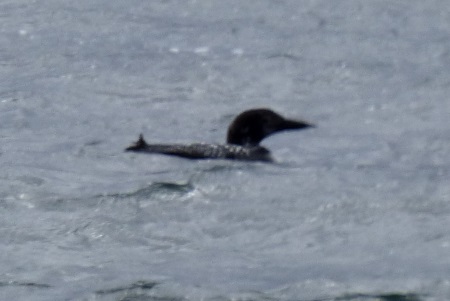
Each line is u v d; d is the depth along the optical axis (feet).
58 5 206.59
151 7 206.49
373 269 87.97
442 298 82.74
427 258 90.07
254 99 147.95
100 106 142.72
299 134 127.03
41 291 85.35
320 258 90.68
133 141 126.11
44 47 176.96
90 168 115.75
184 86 154.30
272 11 204.74
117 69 163.12
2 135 129.29
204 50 175.83
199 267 89.20
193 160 116.06
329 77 159.94
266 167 114.52
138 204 103.86
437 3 212.23
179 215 101.19
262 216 100.89
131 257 91.61
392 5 210.18
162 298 83.71
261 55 172.45
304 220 99.91
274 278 86.74
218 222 99.45
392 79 158.61
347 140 126.62
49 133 130.11
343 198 105.40
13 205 103.86
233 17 199.31
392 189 108.37
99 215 101.14
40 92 149.28
